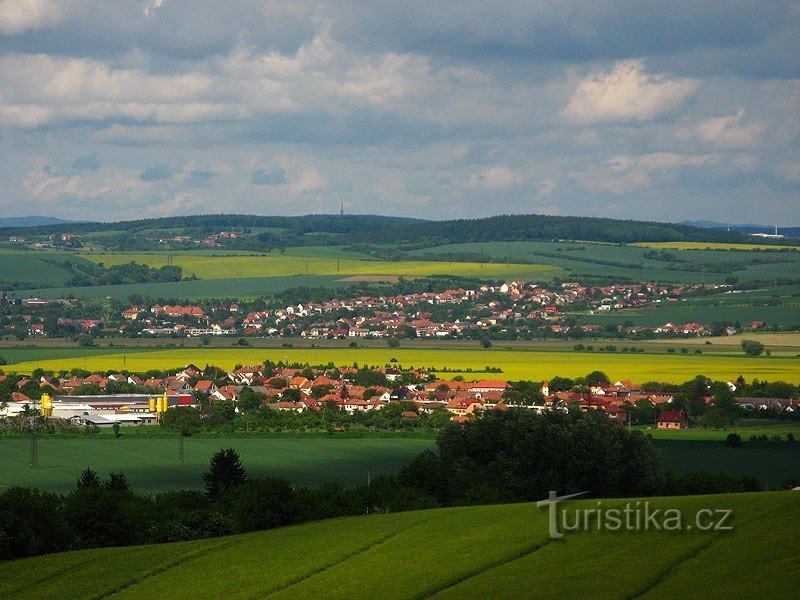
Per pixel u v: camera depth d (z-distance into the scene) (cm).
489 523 16500
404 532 16600
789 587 12488
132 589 15088
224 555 16350
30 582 15500
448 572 14425
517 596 13300
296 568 15362
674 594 12725
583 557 14412
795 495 16525
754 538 14300
